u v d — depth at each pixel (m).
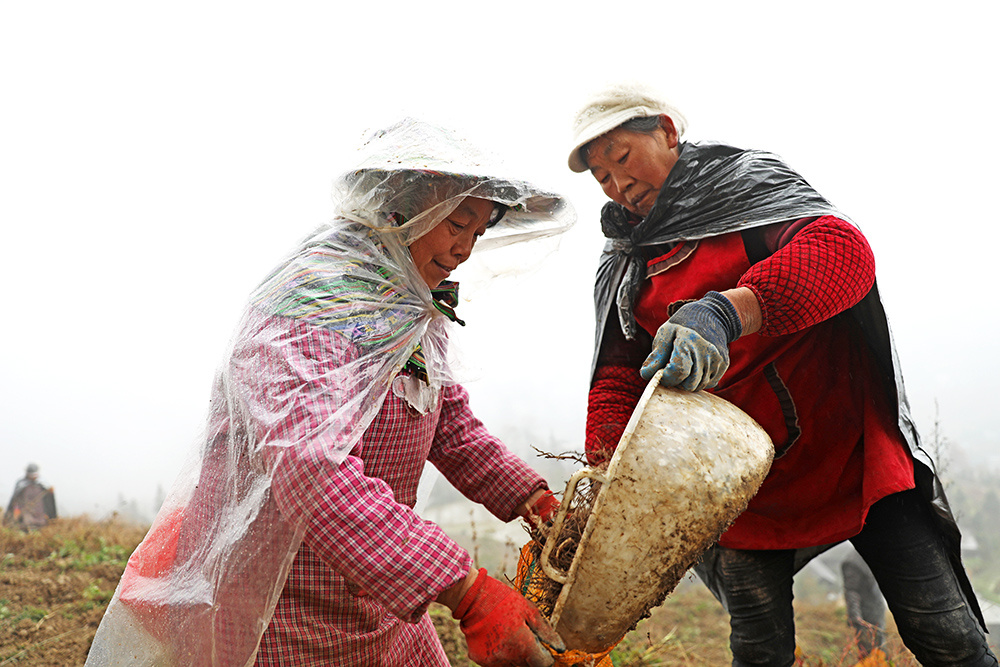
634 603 1.78
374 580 1.53
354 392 1.65
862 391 2.47
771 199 2.42
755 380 2.51
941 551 2.39
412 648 2.04
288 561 1.64
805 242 2.23
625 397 2.72
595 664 2.02
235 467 1.71
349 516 1.53
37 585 5.13
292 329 1.67
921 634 2.37
